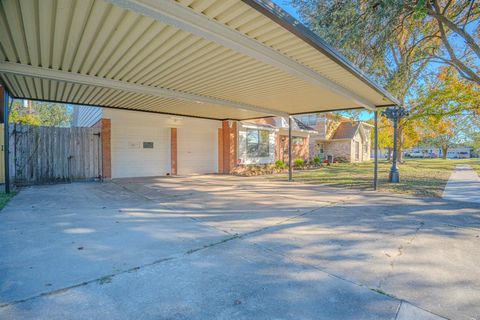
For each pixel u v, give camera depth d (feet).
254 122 51.42
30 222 14.89
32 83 21.30
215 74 19.01
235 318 6.70
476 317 6.80
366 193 25.62
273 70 18.07
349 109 30.96
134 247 11.39
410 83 37.50
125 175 36.29
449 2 24.32
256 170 45.62
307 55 14.76
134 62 16.80
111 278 8.64
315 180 36.35
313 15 28.32
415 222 15.37
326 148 84.64
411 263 9.99
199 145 44.14
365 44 27.58
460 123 63.52
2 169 28.55
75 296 7.58
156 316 6.75
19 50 15.08
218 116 40.45
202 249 11.28
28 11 11.00
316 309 7.11
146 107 32.73
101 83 20.22
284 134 60.59
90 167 33.24
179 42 13.92
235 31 12.09
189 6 10.33
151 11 10.00
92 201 21.09
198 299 7.52
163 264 9.75
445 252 11.01
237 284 8.38
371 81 19.80
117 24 12.12
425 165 67.31
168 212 17.89
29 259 10.00
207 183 32.89
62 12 11.09
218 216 16.96
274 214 17.49
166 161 40.32
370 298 7.66
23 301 7.29
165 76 19.66
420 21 28.91
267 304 7.32
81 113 49.55
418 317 6.80
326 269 9.50
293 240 12.46
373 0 23.49
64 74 18.83
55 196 22.86
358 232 13.62
